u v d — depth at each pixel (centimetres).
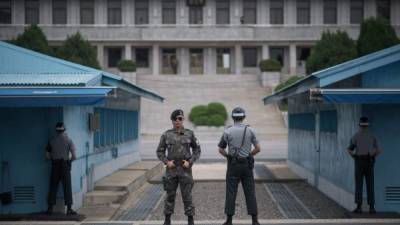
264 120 7662
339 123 2334
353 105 2142
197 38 10300
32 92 1823
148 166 3544
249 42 10444
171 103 8281
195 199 2564
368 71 2080
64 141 1983
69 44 7712
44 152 2061
